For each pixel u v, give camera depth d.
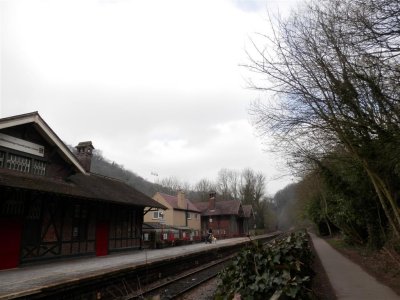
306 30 9.59
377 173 10.91
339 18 7.70
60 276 11.54
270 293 6.00
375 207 17.25
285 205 108.75
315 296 7.93
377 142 9.20
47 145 18.09
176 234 42.31
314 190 32.59
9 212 14.77
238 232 66.38
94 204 20.47
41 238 16.23
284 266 6.84
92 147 25.45
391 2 6.48
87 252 19.55
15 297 8.34
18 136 16.33
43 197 16.55
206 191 88.31
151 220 50.12
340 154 13.52
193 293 12.27
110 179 26.88
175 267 17.84
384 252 14.88
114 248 22.53
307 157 14.59
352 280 11.29
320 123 10.52
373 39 6.94
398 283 10.21
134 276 13.48
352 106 9.08
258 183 82.31
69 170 19.62
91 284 10.95
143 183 92.38
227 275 7.21
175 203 52.56
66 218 18.14
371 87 7.82
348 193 17.48
